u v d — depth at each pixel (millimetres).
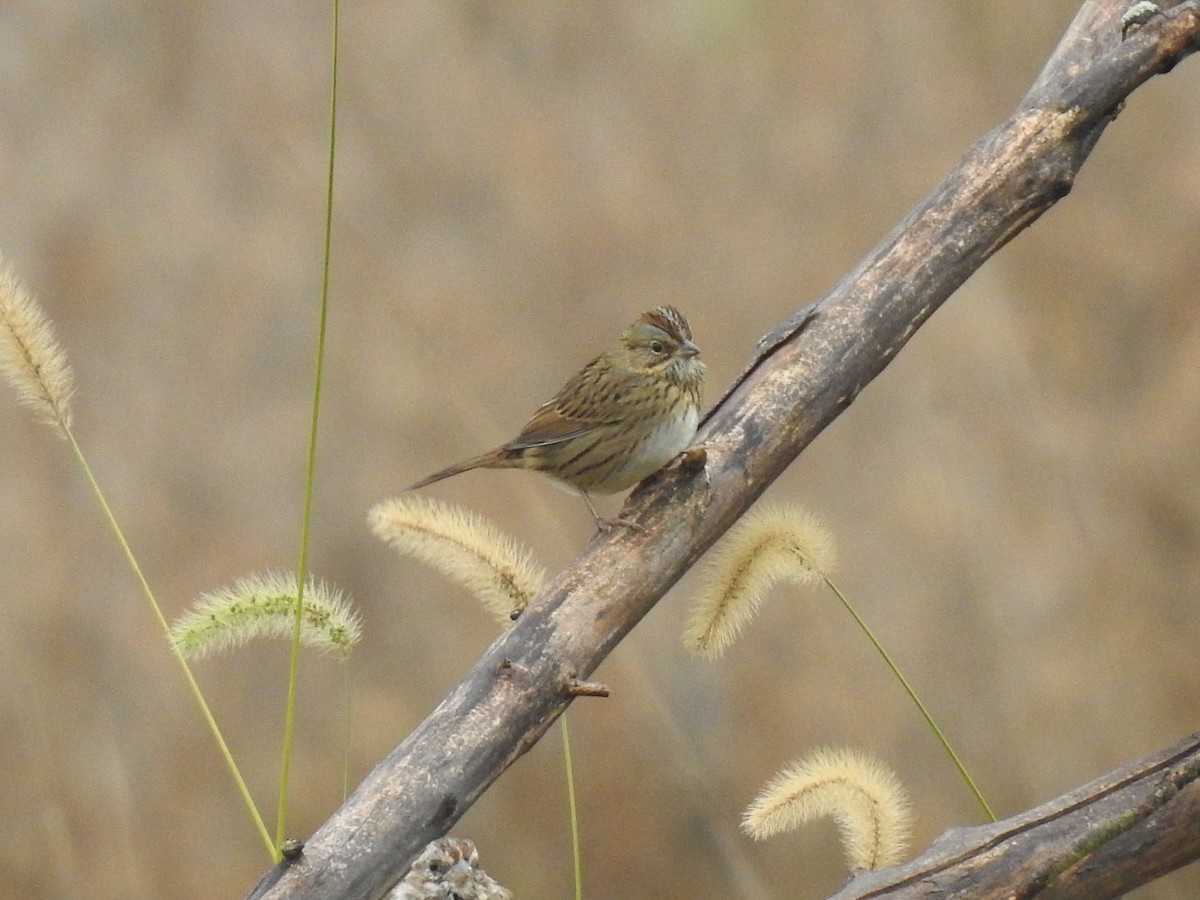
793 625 12719
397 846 4109
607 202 15359
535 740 4520
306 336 14898
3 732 12305
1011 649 12359
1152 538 12844
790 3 16453
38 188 15906
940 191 5770
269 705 13008
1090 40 6008
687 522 5172
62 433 4836
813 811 4836
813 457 13688
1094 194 15219
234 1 17031
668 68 16516
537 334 14703
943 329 14172
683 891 11742
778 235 15031
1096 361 14102
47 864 11594
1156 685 12125
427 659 13281
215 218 15750
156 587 13484
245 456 14391
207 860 12109
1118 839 4398
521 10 17172
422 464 13836
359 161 16031
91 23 16953
